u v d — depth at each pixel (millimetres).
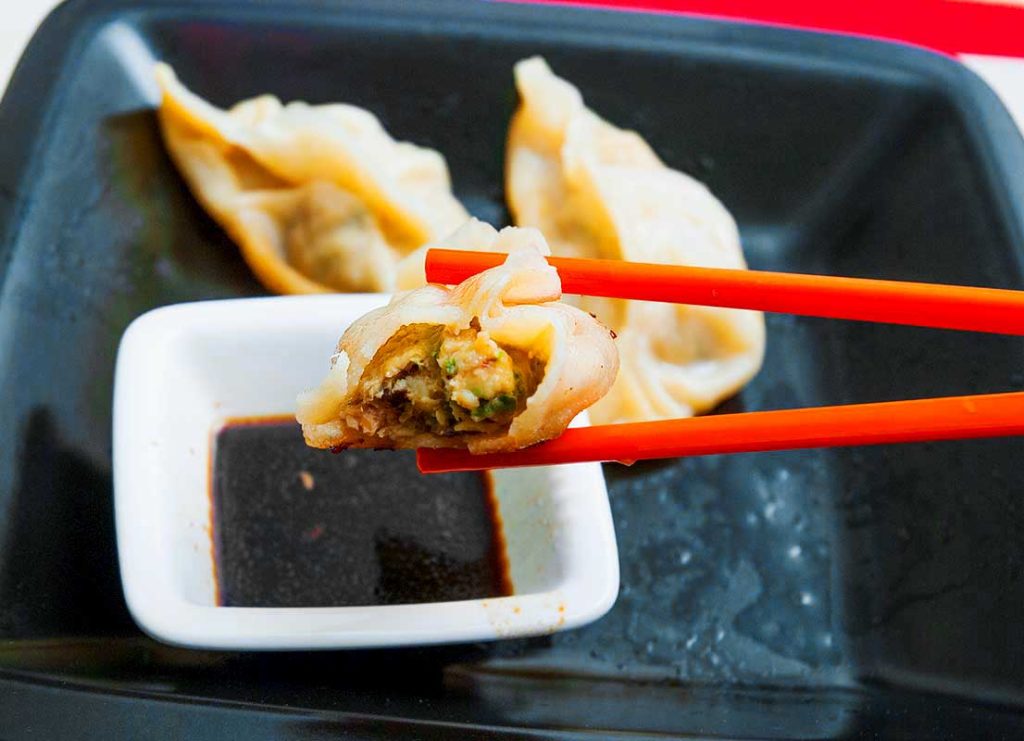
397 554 301
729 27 375
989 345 333
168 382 290
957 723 295
